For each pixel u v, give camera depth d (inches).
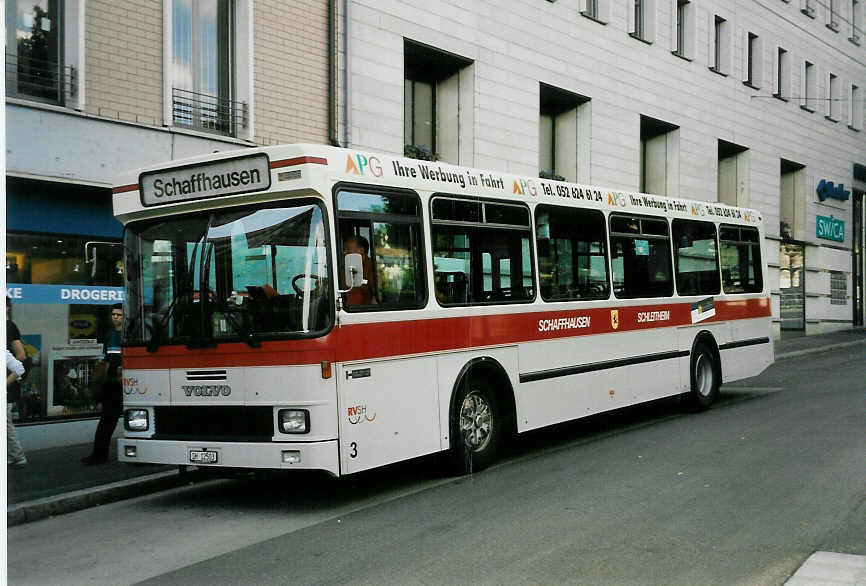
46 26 448.5
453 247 344.5
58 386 459.5
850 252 1513.3
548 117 876.0
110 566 237.3
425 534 254.2
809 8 1363.2
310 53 581.0
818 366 833.5
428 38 676.1
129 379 320.8
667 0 997.8
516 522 263.9
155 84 488.7
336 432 284.2
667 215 498.0
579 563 219.3
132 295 322.7
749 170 1191.6
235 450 290.0
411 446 315.9
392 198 316.8
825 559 217.2
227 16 542.9
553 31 811.4
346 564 226.2
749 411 508.7
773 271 1243.2
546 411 389.7
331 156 293.1
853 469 327.6
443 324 334.6
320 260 286.2
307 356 281.9
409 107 718.5
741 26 1167.0
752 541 236.1
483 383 357.7
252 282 295.9
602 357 431.5
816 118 1387.8
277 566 227.8
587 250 428.8
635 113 935.7
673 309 494.3
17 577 230.2
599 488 308.2
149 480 348.5
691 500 285.1
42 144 433.7
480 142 726.5
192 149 503.8
